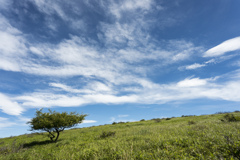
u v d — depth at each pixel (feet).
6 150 28.37
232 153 11.80
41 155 21.89
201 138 17.97
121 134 36.04
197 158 12.01
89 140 33.45
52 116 42.55
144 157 13.80
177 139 18.62
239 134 17.21
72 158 17.51
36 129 43.16
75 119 45.68
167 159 12.57
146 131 34.37
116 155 15.61
